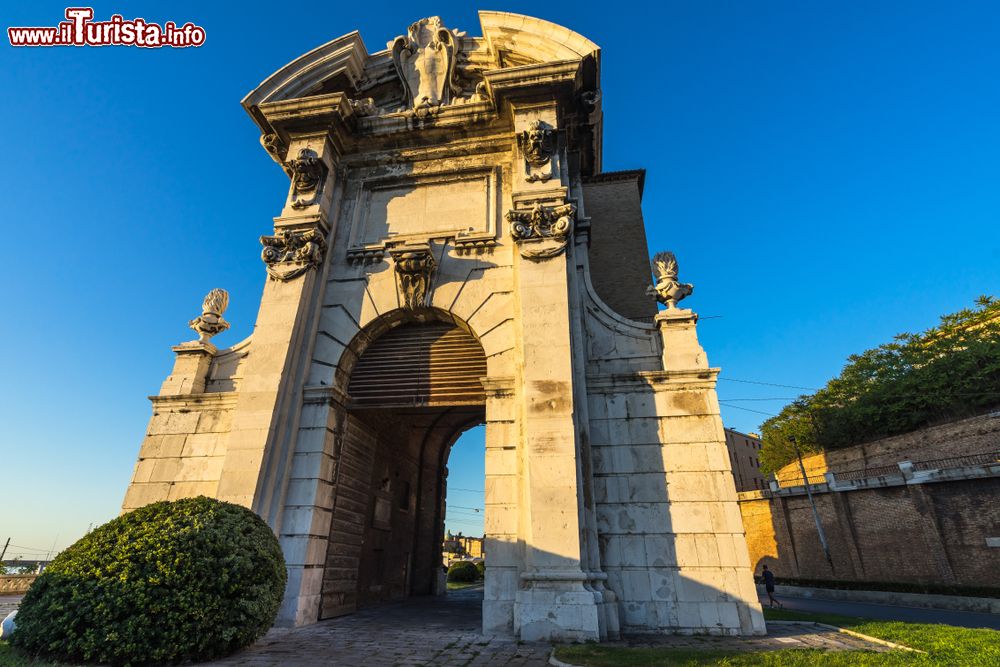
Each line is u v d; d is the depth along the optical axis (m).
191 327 11.66
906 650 6.25
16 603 11.82
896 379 32.47
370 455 12.09
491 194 11.98
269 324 10.61
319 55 13.10
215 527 6.41
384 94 13.84
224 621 5.91
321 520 9.62
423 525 15.72
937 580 21.89
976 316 32.91
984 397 27.69
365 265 11.70
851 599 24.06
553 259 10.30
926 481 23.05
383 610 11.09
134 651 5.43
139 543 6.01
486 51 13.23
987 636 7.06
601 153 16.12
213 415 10.55
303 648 6.58
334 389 10.45
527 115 11.80
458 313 10.74
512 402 9.61
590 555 8.29
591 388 9.83
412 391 10.74
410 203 12.35
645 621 8.05
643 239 15.37
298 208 11.91
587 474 8.77
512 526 8.63
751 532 32.66
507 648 6.80
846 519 26.39
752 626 7.79
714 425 9.17
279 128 12.67
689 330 10.08
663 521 8.66
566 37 12.04
